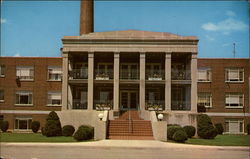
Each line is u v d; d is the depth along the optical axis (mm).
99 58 43312
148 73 42500
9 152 21500
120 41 37781
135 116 37219
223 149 23656
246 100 43750
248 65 44094
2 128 43156
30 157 19516
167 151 22500
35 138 31391
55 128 34156
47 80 44750
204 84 44250
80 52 38844
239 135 39219
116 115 36469
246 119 43406
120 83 37906
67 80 37844
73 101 40812
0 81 44906
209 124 33062
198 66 44375
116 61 37594
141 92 37188
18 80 44906
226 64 44312
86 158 19125
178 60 43344
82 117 36062
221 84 44156
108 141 27438
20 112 44500
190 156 20344
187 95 40625
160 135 28750
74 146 23984
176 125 33125
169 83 37281
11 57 45188
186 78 39875
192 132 33500
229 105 43969
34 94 44656
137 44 37688
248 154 21547
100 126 29172
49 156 19844
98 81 38469
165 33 42188
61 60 44969
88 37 37875
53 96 44625
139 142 26922
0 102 44781
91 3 47969
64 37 38000
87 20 47438
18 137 32688
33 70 45000
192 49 37562
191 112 36594
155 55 40156
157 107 36719
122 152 21750
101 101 40594
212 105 43938
